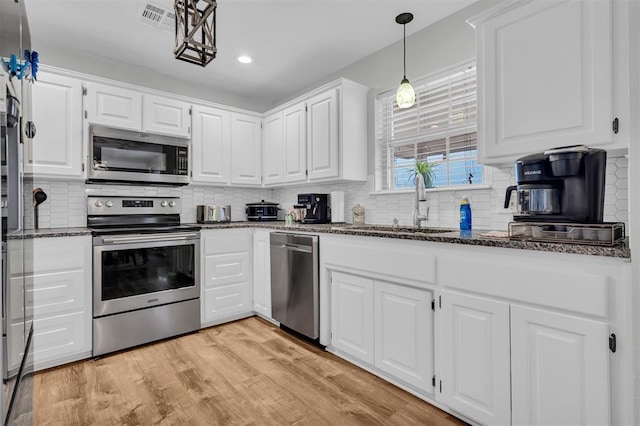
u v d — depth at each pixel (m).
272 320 2.94
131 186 3.02
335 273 2.26
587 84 1.40
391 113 2.84
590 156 1.31
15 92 1.06
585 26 1.40
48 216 2.61
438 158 2.53
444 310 1.62
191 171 3.12
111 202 2.79
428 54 2.49
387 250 1.89
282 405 1.73
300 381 1.96
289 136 3.27
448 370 1.61
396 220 2.58
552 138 1.50
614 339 1.15
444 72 2.39
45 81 2.38
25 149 1.24
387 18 2.38
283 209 3.89
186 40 1.41
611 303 1.15
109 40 2.62
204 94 3.57
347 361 2.21
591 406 1.19
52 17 2.31
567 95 1.45
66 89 2.46
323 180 2.91
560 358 1.26
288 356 2.29
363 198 2.95
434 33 2.45
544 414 1.30
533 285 1.32
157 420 1.61
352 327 2.13
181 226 2.84
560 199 1.38
